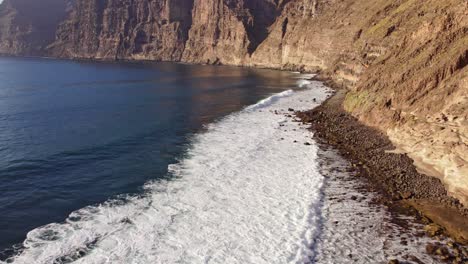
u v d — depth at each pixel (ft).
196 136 153.69
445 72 128.16
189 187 100.12
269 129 166.40
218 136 153.69
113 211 86.07
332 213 86.17
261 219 82.99
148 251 70.03
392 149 125.80
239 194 95.81
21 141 144.66
